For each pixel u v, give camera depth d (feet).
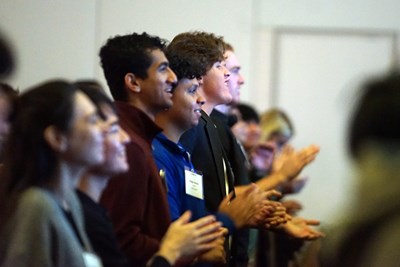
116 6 30.71
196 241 11.82
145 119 13.43
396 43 33.96
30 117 10.23
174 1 31.45
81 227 10.53
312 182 33.04
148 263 11.69
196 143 16.47
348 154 8.07
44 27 29.55
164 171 14.53
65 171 10.39
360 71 34.01
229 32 32.63
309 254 12.41
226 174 17.28
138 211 12.62
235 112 24.16
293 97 34.24
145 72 13.91
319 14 34.04
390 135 7.75
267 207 15.81
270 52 33.71
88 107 10.49
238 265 17.92
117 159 11.16
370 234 7.64
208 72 16.90
